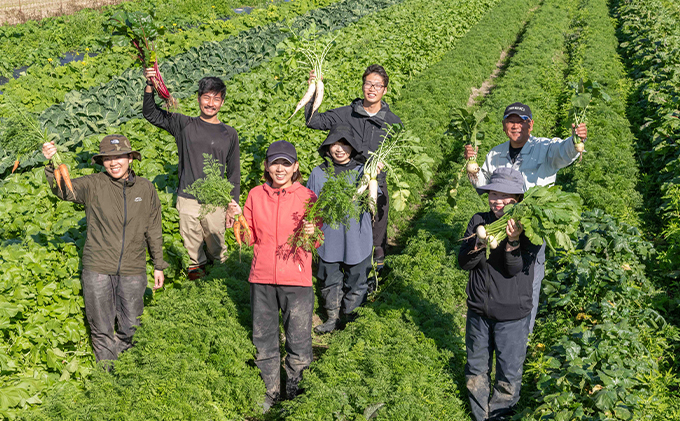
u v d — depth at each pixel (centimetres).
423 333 543
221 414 450
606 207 878
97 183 483
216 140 633
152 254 528
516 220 379
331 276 608
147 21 557
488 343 445
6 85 1349
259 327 491
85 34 2333
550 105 1470
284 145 458
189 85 1403
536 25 2477
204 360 495
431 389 472
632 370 472
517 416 440
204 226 660
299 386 489
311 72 665
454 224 813
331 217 460
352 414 447
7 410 437
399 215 887
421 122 1198
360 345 519
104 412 422
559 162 533
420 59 1739
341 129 584
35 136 478
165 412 425
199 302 571
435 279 668
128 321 515
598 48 1994
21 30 2222
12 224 643
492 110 1368
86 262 491
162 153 870
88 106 1145
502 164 568
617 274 635
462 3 2628
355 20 2378
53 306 527
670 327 601
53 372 507
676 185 888
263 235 470
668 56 1631
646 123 1234
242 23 2330
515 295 413
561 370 475
